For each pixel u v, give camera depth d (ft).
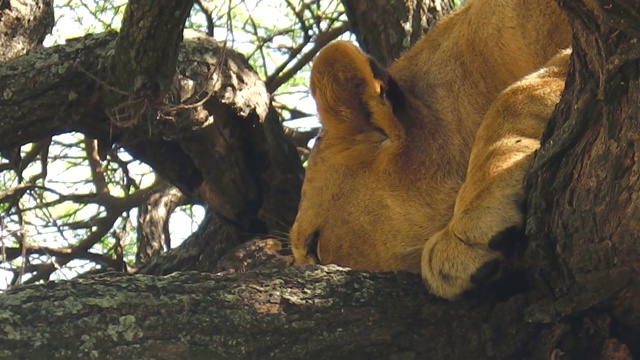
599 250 11.86
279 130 25.17
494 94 16.31
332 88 15.96
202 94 22.66
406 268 15.72
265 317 12.53
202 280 12.75
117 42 21.07
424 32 24.62
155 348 12.08
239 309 12.52
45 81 22.00
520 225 12.96
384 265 15.94
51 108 22.20
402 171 15.78
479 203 13.20
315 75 16.06
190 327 12.26
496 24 16.44
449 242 13.26
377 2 24.97
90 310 12.12
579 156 11.87
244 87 23.38
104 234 29.66
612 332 12.23
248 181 24.91
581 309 12.19
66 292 12.24
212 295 12.58
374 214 15.99
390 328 12.82
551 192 12.24
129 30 20.54
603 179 11.57
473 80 16.47
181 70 22.62
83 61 21.94
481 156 14.06
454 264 13.03
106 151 24.21
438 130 15.97
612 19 10.28
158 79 21.15
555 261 12.46
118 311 12.17
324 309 12.78
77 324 12.00
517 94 14.43
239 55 24.06
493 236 12.94
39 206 28.81
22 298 12.14
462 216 13.29
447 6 25.23
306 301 12.78
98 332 12.01
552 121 12.42
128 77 21.21
